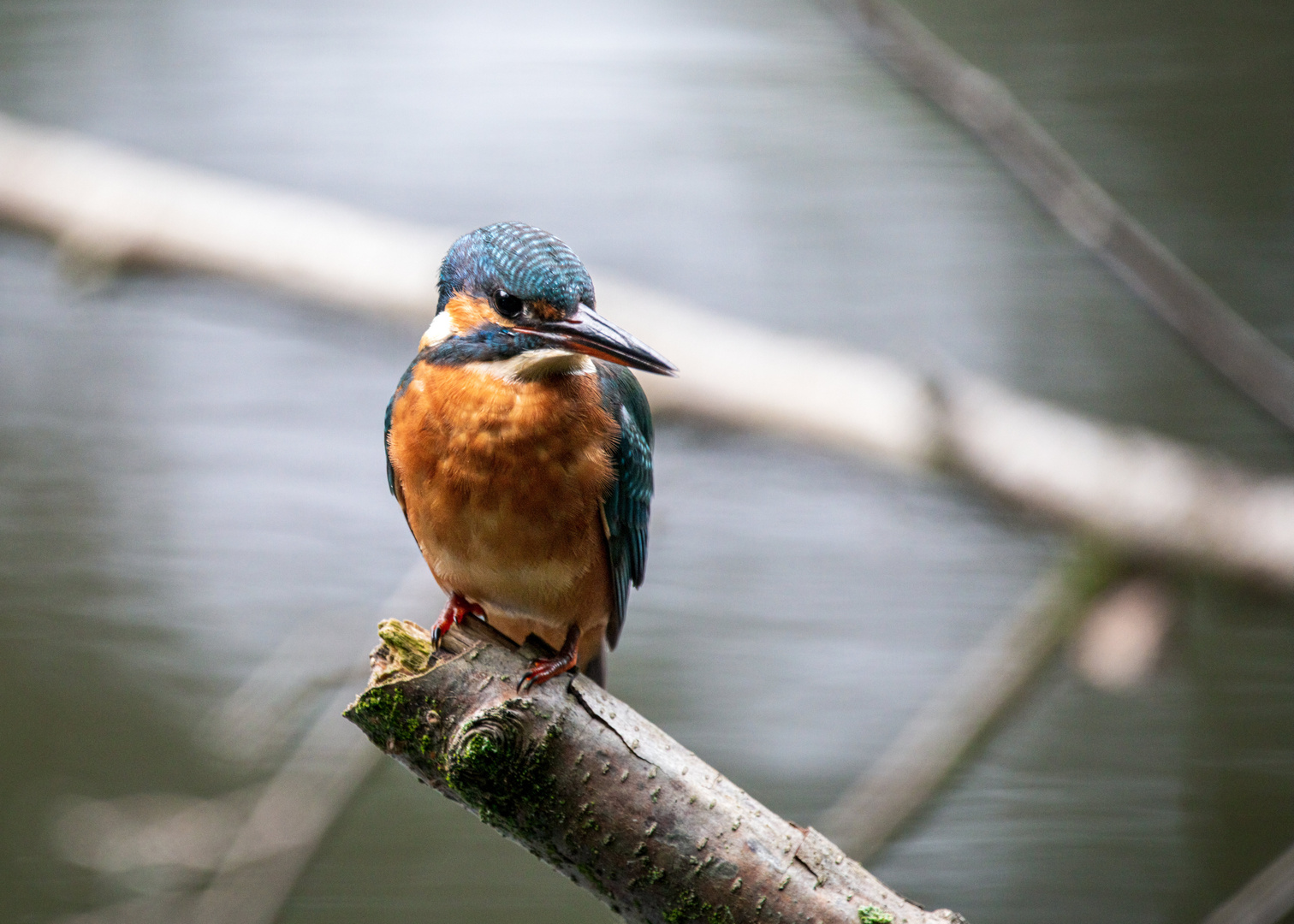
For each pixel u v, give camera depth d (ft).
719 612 38.83
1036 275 41.50
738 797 15.03
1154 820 34.37
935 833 34.14
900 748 31.89
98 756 36.88
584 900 33.60
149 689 37.37
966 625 38.04
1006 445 32.53
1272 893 24.02
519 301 19.81
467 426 19.53
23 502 41.01
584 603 20.65
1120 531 29.22
